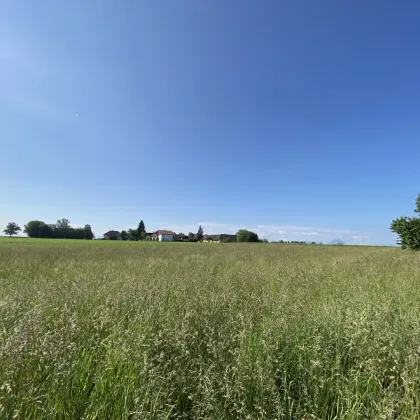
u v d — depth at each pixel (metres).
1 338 2.79
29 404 2.09
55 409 2.13
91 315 3.88
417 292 5.74
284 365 2.86
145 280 6.35
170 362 2.82
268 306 4.55
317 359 2.76
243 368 2.62
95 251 22.14
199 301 4.70
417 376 2.55
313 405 2.45
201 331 3.63
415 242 19.58
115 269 9.38
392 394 2.38
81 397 2.37
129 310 4.23
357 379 2.59
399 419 2.22
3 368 2.20
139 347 2.91
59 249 25.08
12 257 15.05
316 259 16.02
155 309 4.16
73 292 4.98
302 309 4.27
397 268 10.02
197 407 2.38
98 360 2.83
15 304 4.04
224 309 4.38
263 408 2.32
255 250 29.23
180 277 7.12
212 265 10.81
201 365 2.72
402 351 3.02
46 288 5.33
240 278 7.24
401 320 3.95
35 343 2.64
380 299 4.93
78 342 3.06
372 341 3.03
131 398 2.30
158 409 2.24
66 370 2.41
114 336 3.11
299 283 6.85
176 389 2.58
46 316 3.88
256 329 3.62
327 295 5.46
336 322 3.62
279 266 10.14
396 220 20.59
